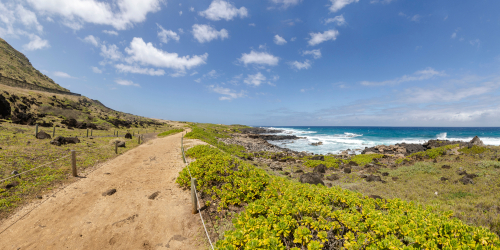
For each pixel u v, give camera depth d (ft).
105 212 22.02
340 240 13.92
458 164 47.42
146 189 28.66
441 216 15.72
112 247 16.78
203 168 31.09
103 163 42.16
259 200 19.77
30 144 46.42
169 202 24.61
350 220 14.34
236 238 13.19
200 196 25.72
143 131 160.97
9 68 252.42
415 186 36.81
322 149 139.74
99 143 65.00
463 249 11.29
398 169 52.70
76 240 17.46
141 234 18.48
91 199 24.99
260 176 29.63
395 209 18.71
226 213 21.79
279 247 12.14
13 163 32.30
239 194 23.68
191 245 17.16
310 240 13.03
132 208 22.98
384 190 36.06
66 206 23.02
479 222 20.30
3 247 16.26
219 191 24.14
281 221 13.93
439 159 57.31
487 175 36.70
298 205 16.83
